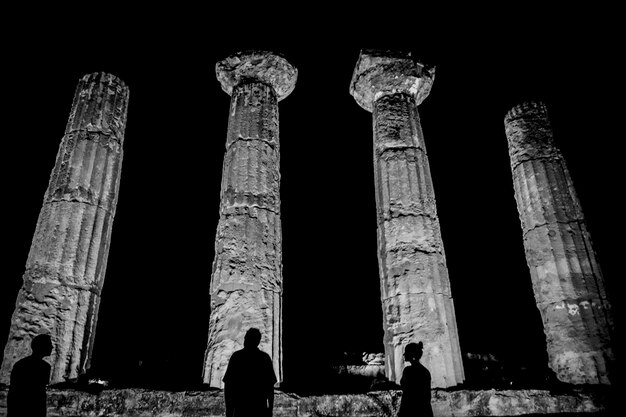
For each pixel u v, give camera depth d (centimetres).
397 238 867
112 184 915
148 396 674
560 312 851
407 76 1035
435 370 758
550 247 901
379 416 689
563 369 821
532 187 966
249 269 809
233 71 1055
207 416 666
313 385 954
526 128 1037
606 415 726
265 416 496
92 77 988
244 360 511
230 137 965
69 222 820
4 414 658
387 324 824
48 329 743
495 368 1027
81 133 909
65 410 653
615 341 809
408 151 958
